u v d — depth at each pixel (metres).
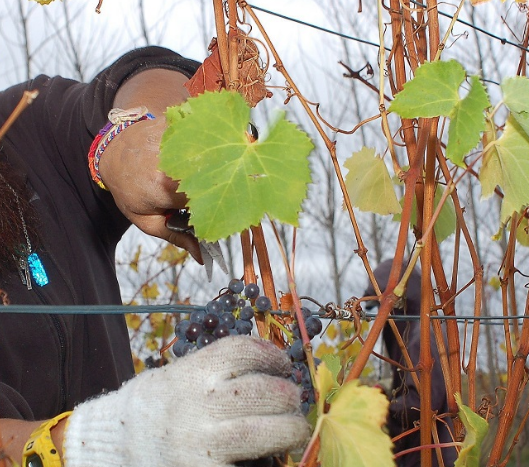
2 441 1.04
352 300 1.15
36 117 1.78
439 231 1.39
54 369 1.50
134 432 0.89
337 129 1.17
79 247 1.70
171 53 1.78
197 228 0.82
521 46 1.37
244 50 1.10
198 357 0.88
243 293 1.03
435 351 2.59
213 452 0.83
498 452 1.22
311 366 0.85
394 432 2.49
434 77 0.89
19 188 1.52
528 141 0.97
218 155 0.83
